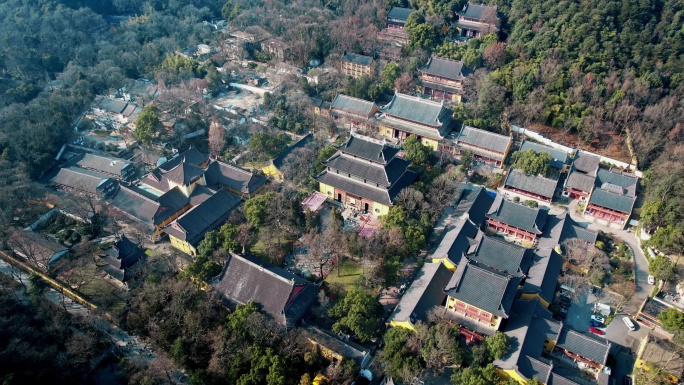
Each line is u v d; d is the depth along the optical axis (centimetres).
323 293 7431
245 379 6091
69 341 6962
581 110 12075
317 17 17350
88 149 12106
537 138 12194
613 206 9569
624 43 12925
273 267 7900
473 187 10794
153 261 8288
